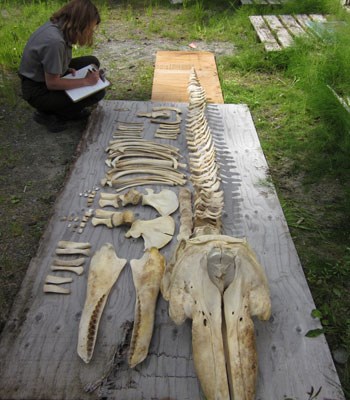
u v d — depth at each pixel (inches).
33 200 157.6
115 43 302.4
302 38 269.3
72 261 119.0
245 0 362.0
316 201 160.9
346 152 182.2
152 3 382.0
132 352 94.7
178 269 94.7
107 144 170.6
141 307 103.0
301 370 95.7
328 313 116.9
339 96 217.3
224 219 135.8
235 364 81.7
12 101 219.1
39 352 97.5
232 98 227.1
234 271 89.8
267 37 285.4
